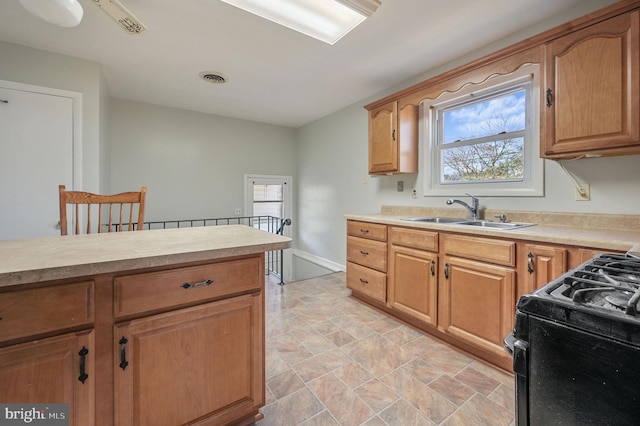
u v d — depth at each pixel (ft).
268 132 15.40
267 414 4.44
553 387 2.01
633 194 5.36
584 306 1.93
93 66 8.31
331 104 12.28
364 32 6.84
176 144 12.86
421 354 6.15
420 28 6.69
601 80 4.82
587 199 5.88
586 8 5.78
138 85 10.18
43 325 2.67
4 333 2.52
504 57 6.18
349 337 6.88
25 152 7.48
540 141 5.63
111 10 5.31
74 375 2.83
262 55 7.97
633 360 1.68
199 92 10.89
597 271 2.73
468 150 8.36
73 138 8.04
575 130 5.13
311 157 15.07
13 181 7.37
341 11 6.02
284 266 16.15
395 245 7.70
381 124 9.37
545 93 5.51
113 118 11.47
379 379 5.32
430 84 7.78
